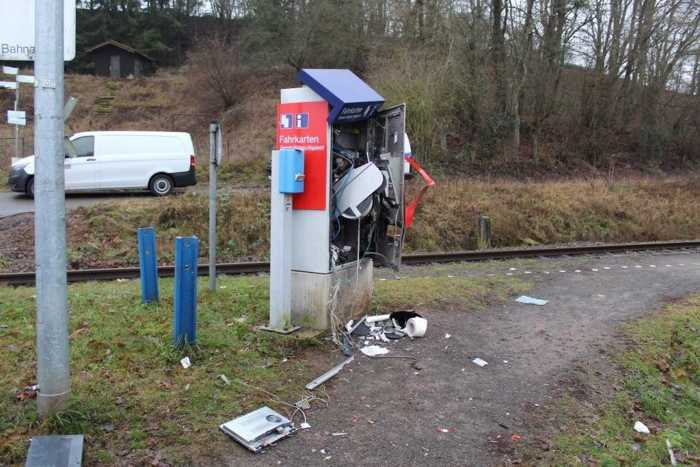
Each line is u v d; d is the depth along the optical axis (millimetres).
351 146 6469
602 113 29812
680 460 4238
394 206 6371
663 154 30938
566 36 28375
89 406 3771
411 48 24000
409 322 5941
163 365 4602
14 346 4836
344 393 4516
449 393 4629
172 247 11602
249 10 35812
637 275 10133
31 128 28938
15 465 3250
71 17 3721
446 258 11375
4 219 11938
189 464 3395
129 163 15828
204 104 33969
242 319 5875
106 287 7555
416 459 3633
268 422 3836
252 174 21031
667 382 5523
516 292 8297
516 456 3754
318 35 32594
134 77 42219
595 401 4770
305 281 5715
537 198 17297
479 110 25812
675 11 28969
